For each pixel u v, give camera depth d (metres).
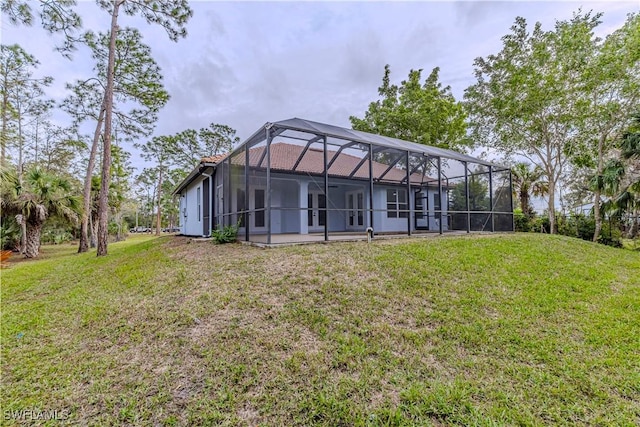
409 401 2.32
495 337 3.32
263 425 2.11
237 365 2.75
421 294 4.36
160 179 34.78
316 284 4.48
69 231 20.47
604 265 6.87
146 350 3.11
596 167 14.34
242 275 4.94
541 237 10.16
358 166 11.59
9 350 3.28
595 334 3.43
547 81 12.92
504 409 2.25
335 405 2.27
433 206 14.46
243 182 8.59
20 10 8.12
